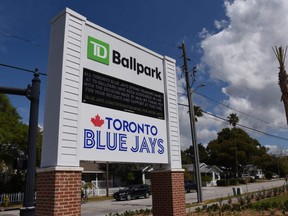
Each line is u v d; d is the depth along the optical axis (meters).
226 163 68.62
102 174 50.84
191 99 24.25
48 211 7.61
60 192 7.66
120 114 9.75
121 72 10.13
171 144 11.31
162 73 11.81
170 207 10.70
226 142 68.75
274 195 23.91
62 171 7.79
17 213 22.69
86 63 9.11
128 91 10.23
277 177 85.88
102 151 8.95
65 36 8.64
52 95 8.48
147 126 10.62
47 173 7.91
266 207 15.15
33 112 9.45
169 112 11.55
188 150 92.94
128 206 25.05
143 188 33.62
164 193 10.96
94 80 9.20
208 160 71.38
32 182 8.87
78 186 8.06
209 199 26.16
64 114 8.16
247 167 89.38
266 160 79.88
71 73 8.57
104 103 9.34
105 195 40.50
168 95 11.69
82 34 9.13
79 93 8.64
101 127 9.08
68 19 8.84
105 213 21.03
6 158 30.09
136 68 10.73
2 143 29.14
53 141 8.05
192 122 23.88
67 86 8.39
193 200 26.47
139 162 10.05
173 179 10.95
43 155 8.24
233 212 14.47
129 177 48.84
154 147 10.71
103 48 9.71
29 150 9.09
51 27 9.20
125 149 9.66
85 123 8.69
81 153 8.40
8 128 29.48
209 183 56.62
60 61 8.54
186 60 24.64
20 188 32.78
